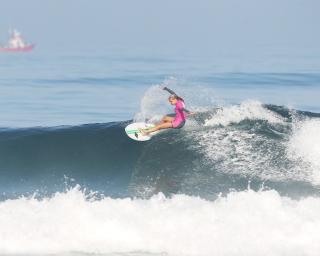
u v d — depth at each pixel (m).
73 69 181.00
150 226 51.59
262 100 126.69
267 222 51.69
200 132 68.31
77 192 55.44
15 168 68.75
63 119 109.19
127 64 192.38
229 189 60.78
